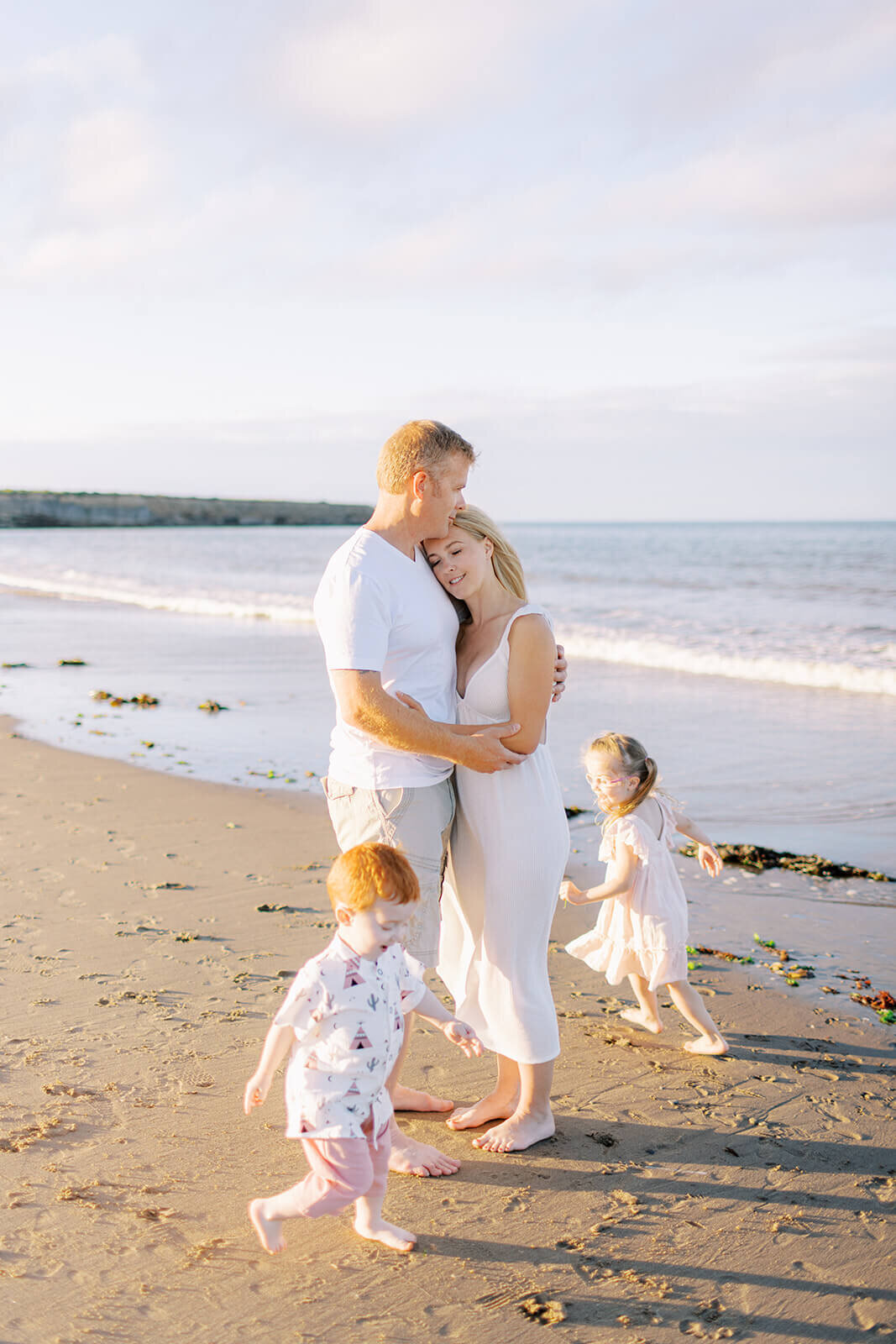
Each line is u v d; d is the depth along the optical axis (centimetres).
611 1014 400
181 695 1180
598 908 526
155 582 3128
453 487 290
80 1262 242
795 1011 400
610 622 1895
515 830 299
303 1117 236
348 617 273
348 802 294
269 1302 230
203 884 540
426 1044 377
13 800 719
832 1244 254
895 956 457
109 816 677
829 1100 329
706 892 544
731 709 1058
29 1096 319
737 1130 311
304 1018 237
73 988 403
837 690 1179
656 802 385
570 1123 316
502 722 304
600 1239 256
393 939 243
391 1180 285
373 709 272
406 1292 235
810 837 636
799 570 3381
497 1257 248
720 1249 252
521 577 315
